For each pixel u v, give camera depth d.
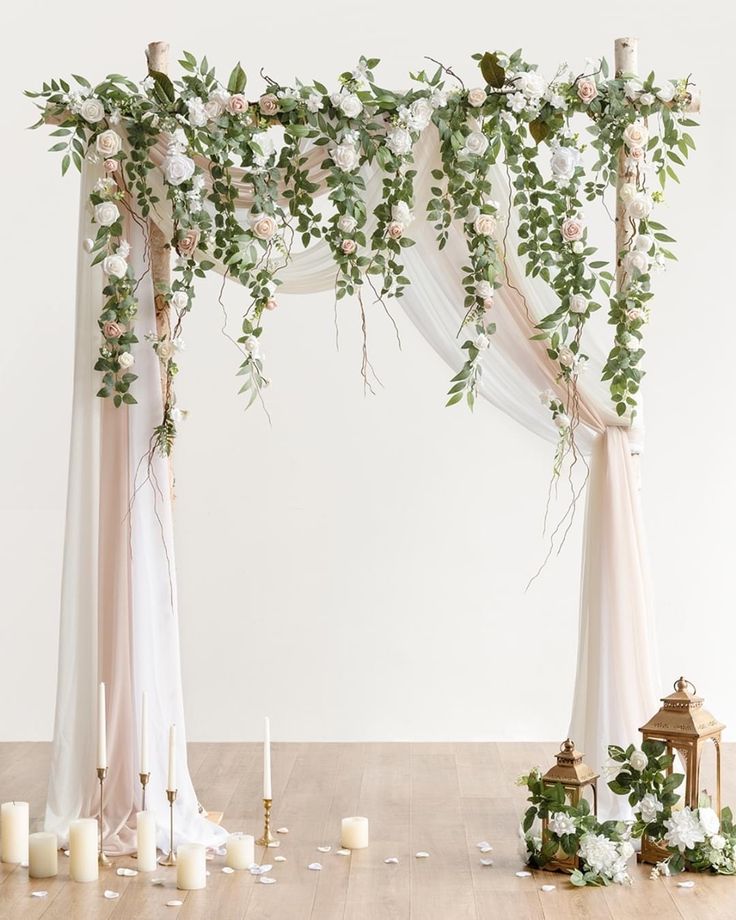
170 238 3.96
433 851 3.73
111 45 5.64
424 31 5.64
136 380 3.90
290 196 3.82
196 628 5.63
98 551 3.90
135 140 3.76
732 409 5.59
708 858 3.50
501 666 5.61
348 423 5.64
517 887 3.38
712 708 5.56
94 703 3.85
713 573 5.59
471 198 3.76
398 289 3.81
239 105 3.73
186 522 5.63
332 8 5.66
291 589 5.64
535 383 3.97
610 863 3.41
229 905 3.25
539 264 3.92
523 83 3.71
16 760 5.10
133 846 3.71
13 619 5.60
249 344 3.84
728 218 5.60
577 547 5.60
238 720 5.62
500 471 5.62
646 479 5.60
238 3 5.66
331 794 4.48
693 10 5.61
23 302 5.63
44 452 5.61
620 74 3.89
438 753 5.29
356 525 5.63
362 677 5.62
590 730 3.88
